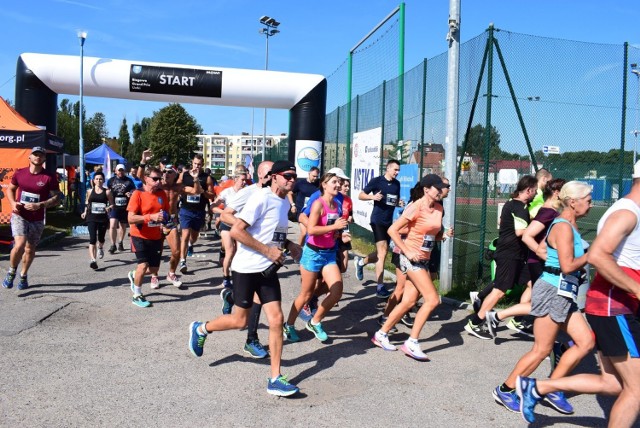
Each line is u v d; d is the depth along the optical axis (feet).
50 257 38.09
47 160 53.47
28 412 13.57
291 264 37.29
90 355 17.98
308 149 56.85
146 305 24.62
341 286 19.85
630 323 11.31
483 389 16.07
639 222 11.05
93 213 33.55
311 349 19.52
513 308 20.40
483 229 28.55
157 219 24.22
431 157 31.91
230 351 18.81
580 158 32.40
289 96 56.24
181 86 53.57
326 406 14.58
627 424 11.17
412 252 18.43
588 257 11.07
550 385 12.94
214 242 48.65
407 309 19.40
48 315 22.57
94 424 13.07
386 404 14.82
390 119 39.19
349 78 50.19
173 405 14.33
